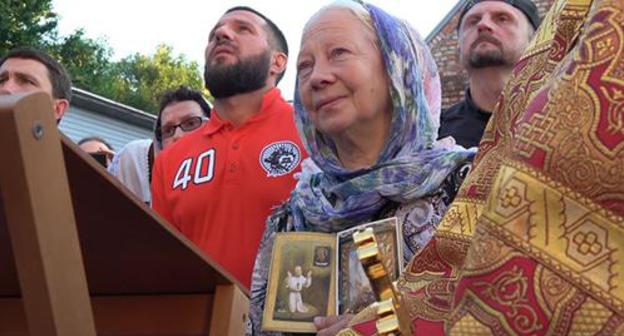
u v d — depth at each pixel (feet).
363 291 5.99
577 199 2.29
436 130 7.17
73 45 97.40
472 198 3.16
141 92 170.81
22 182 2.76
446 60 43.37
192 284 4.91
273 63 10.50
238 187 9.30
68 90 12.94
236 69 9.98
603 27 2.43
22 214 2.78
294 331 6.22
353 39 6.80
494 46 10.75
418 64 6.98
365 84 6.72
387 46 6.78
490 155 3.22
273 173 9.30
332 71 6.74
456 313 2.41
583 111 2.32
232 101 10.01
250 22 10.39
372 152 6.88
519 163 2.40
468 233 3.09
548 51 3.07
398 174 6.47
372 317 3.41
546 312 2.24
